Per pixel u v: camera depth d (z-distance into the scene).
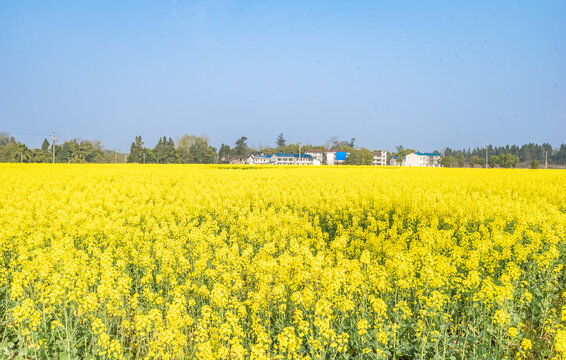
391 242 12.36
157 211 16.95
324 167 64.50
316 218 15.71
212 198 21.83
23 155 121.12
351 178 32.41
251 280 9.02
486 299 7.04
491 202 18.08
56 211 16.88
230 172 39.19
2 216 15.98
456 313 7.86
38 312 6.53
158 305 8.09
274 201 21.11
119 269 9.81
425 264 8.74
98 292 7.02
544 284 8.88
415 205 18.09
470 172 42.16
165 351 6.23
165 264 9.23
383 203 19.08
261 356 5.19
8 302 8.20
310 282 8.04
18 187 24.98
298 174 38.25
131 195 23.17
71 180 29.72
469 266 9.00
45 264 8.04
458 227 14.87
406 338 7.01
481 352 6.39
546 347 6.93
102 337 5.77
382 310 6.60
